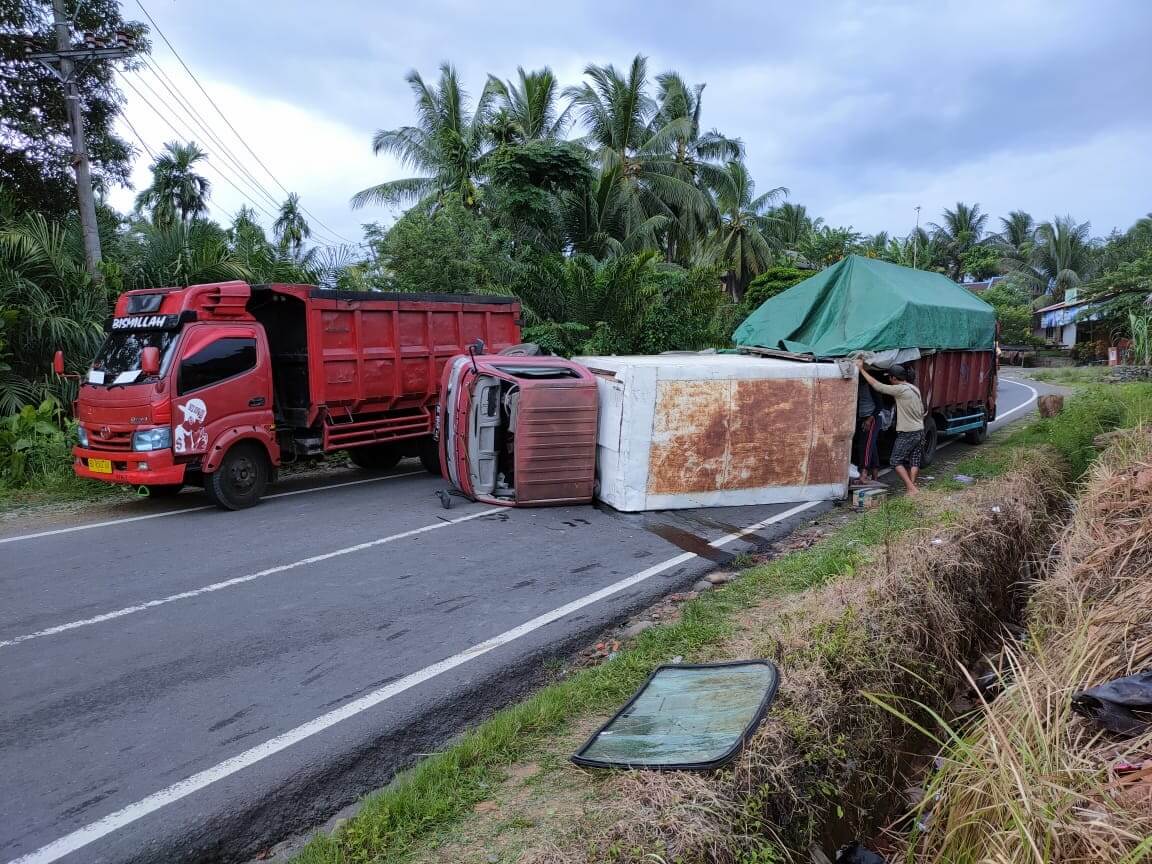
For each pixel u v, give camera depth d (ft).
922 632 14.65
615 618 19.16
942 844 9.30
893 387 32.09
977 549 18.80
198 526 28.09
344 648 17.12
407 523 28.27
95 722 13.92
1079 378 98.63
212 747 13.11
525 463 29.84
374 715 14.23
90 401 30.27
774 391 30.04
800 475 30.86
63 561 23.65
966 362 42.47
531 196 69.46
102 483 35.12
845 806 10.95
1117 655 10.77
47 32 47.62
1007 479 25.35
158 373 29.04
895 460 32.45
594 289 59.72
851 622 13.65
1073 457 31.78
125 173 55.01
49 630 18.10
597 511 29.78
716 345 63.10
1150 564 14.12
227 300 30.76
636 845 8.52
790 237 173.06
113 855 10.49
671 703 12.16
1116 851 7.34
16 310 37.55
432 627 18.37
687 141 112.88
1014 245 197.77
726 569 23.29
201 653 16.83
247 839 11.13
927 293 39.50
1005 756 8.92
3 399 37.42
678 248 106.32
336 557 23.97
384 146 86.53
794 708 11.13
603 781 10.65
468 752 12.52
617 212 86.17
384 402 36.37
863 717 12.00
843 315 36.70
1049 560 20.39
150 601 20.02
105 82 49.75
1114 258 166.61
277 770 12.47
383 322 35.63
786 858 9.30
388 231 58.70
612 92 101.60
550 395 29.73
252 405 31.32
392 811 11.00
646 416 28.76
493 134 81.05
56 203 52.31
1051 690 10.36
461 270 55.67
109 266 43.19
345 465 42.16
